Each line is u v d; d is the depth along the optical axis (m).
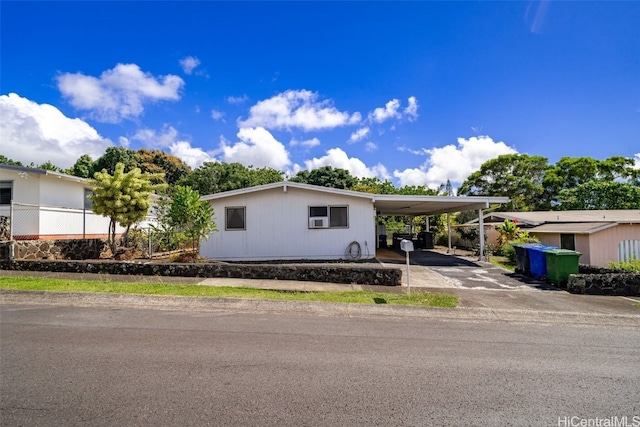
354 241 14.50
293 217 14.50
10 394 3.21
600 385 3.65
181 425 2.74
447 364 4.17
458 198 14.52
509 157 39.09
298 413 2.96
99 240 15.32
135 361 4.05
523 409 3.12
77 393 3.24
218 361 4.11
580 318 6.64
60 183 15.37
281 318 6.26
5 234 13.45
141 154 44.12
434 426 2.81
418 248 24.30
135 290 8.02
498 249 20.27
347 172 42.00
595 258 15.09
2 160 30.86
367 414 2.97
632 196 26.92
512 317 6.65
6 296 7.41
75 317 6.02
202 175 36.59
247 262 13.94
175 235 13.41
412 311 6.89
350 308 6.99
